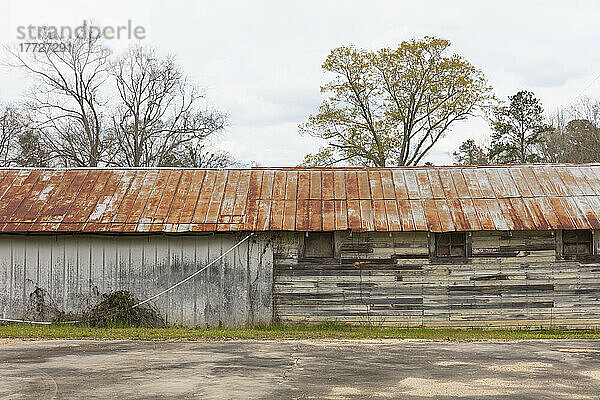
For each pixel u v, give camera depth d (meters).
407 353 15.49
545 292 21.59
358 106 42.78
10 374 12.60
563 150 54.91
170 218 21.81
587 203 22.02
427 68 41.31
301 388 11.27
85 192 23.28
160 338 18.34
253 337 18.62
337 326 21.50
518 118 57.78
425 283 21.64
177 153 47.06
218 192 23.16
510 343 17.56
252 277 21.78
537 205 22.00
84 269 22.03
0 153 44.75
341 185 23.50
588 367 13.49
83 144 44.53
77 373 12.69
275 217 21.73
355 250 21.78
